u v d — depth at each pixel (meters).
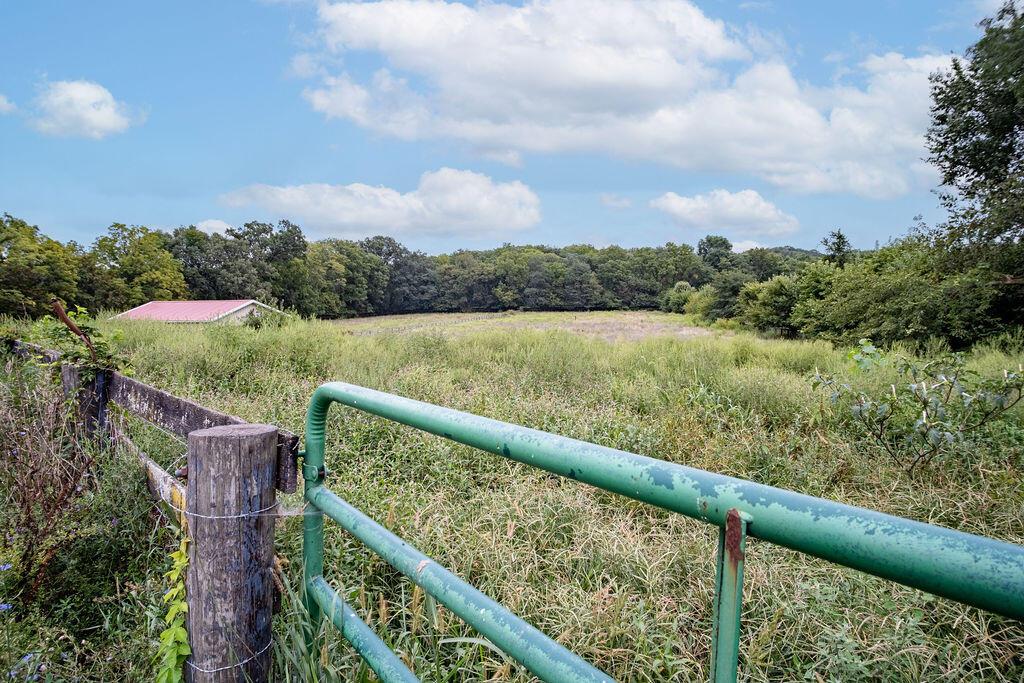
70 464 2.65
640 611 2.16
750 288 28.78
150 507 2.41
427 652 1.97
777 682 1.95
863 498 3.44
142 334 9.43
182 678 1.66
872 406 4.25
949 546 0.53
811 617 2.13
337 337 10.43
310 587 1.72
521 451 0.99
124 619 2.11
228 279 56.75
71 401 3.12
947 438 3.62
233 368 7.33
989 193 13.17
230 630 1.55
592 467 0.88
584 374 8.23
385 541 1.39
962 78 15.88
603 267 88.75
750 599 2.24
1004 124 15.49
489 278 88.81
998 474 3.49
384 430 4.32
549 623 2.16
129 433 2.97
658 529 2.90
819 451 4.18
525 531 2.90
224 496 1.53
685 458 4.32
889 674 1.89
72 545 2.28
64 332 3.92
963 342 12.55
